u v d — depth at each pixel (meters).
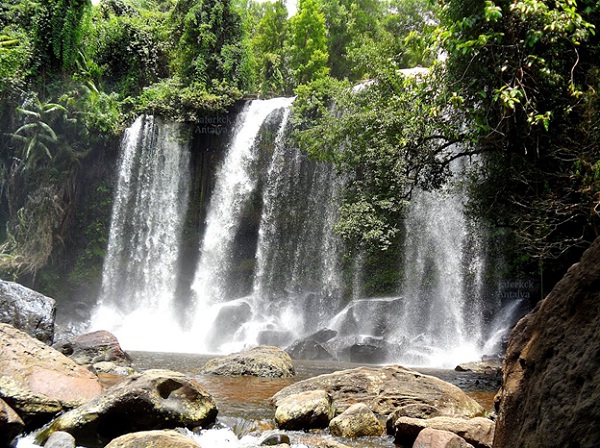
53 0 23.17
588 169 7.83
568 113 8.09
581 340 2.82
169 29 26.86
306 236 21.94
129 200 23.95
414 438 5.13
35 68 22.55
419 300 18.95
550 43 8.12
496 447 3.22
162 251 23.73
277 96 28.66
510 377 3.33
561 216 9.16
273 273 22.39
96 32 26.31
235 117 23.61
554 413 2.71
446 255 18.48
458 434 4.89
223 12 25.77
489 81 8.90
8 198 21.44
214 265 23.34
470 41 7.75
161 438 4.41
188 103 22.69
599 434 2.40
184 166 23.91
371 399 6.57
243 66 25.31
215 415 5.86
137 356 13.31
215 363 10.03
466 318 17.69
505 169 10.42
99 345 10.00
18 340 6.16
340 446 4.89
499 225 11.87
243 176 23.20
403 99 11.25
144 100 24.27
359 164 12.47
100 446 5.13
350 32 29.58
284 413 5.76
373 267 20.45
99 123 23.19
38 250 21.06
